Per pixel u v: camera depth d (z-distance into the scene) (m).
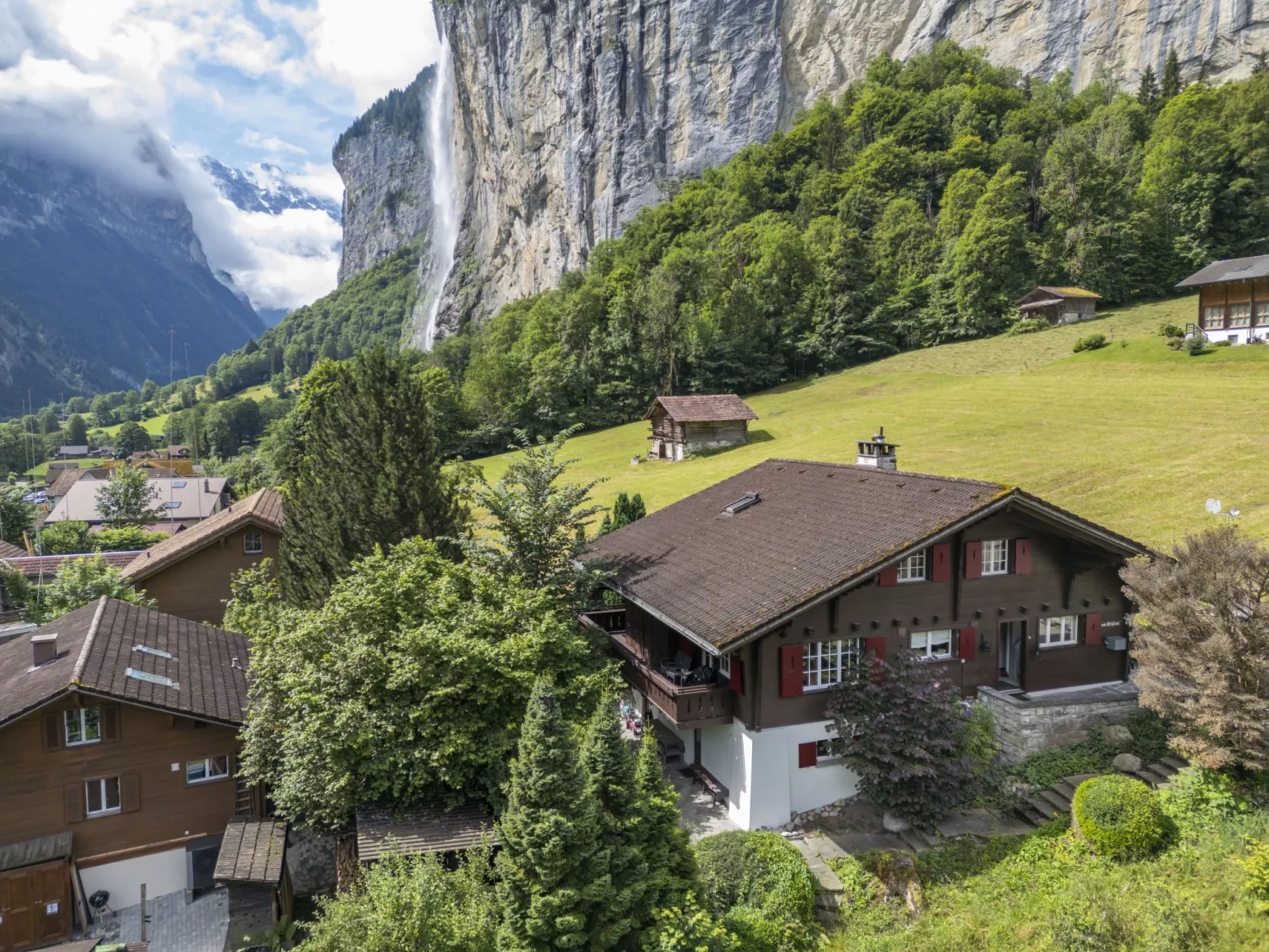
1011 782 20.06
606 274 149.25
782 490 27.77
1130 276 100.12
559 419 96.75
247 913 19.55
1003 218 102.56
